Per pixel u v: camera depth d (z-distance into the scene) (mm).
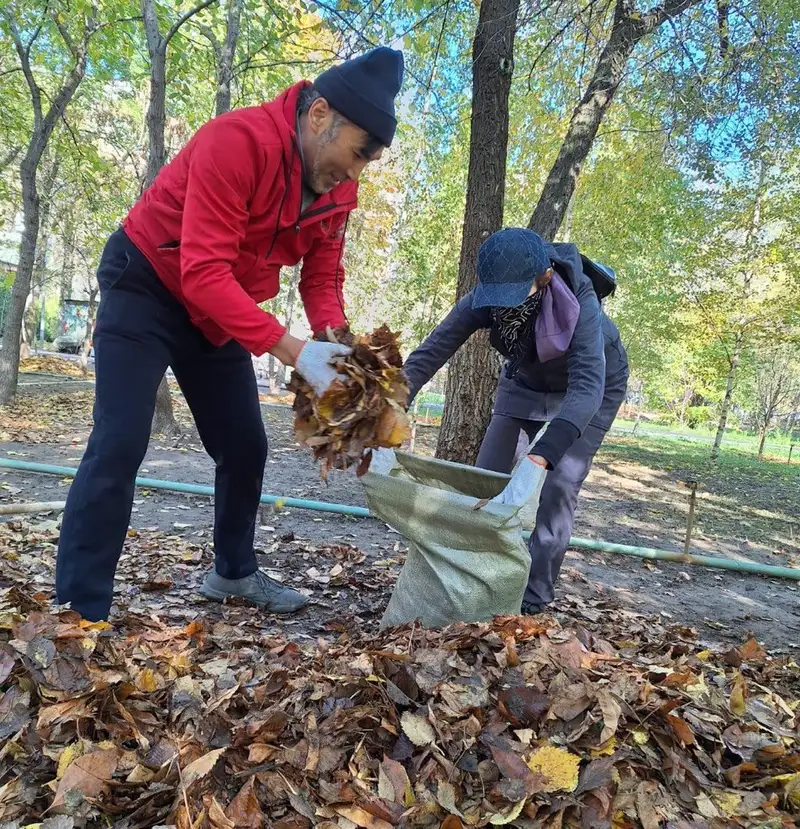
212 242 1868
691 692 1925
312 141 1971
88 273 19047
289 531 4391
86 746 1365
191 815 1260
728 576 4484
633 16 5207
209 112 11414
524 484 2230
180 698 1596
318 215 2164
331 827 1304
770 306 11367
